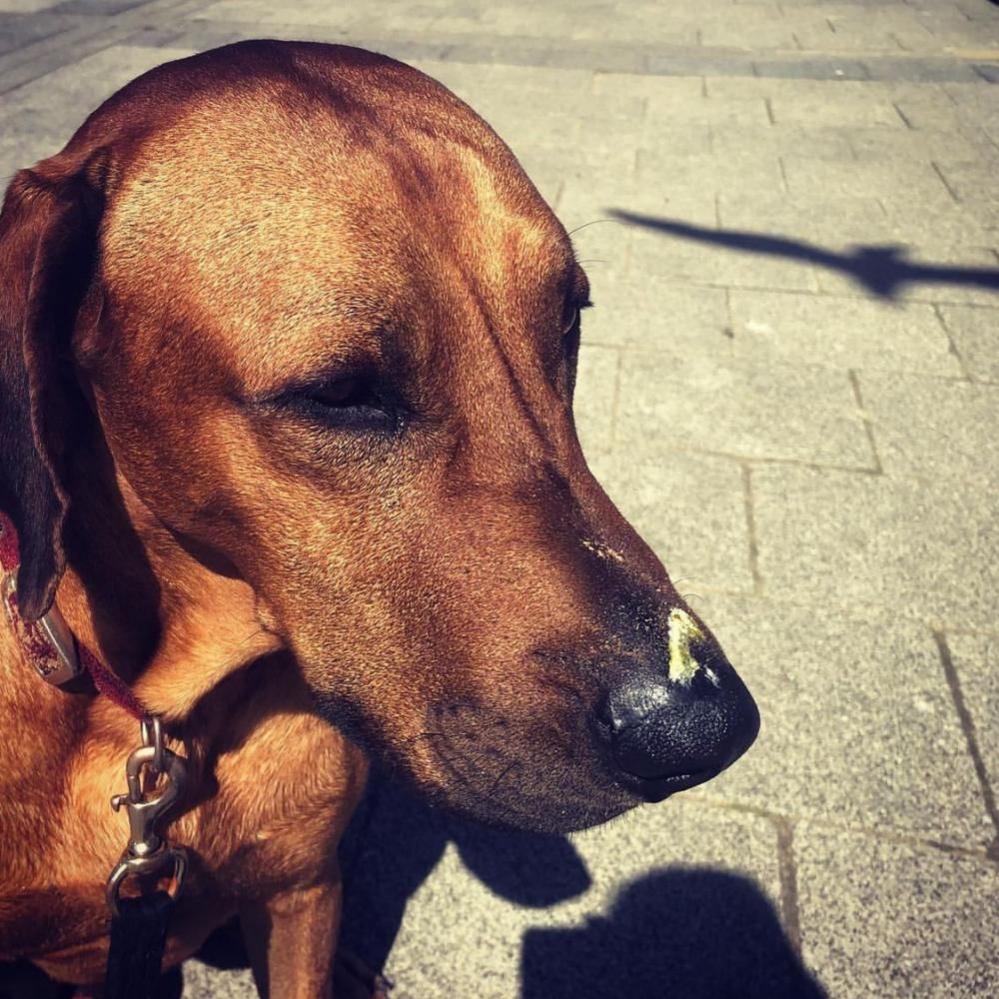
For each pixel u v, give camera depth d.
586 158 1.24
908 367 0.83
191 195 0.27
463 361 0.28
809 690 0.54
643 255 1.00
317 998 0.39
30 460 0.27
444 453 0.28
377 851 0.47
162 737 0.31
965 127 1.36
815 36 1.81
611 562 0.28
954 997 0.42
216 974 0.43
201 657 0.32
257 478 0.28
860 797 0.49
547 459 0.29
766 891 0.46
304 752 0.34
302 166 0.27
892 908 0.45
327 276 0.26
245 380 0.26
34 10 1.94
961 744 0.52
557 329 0.31
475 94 1.46
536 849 0.48
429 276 0.27
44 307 0.27
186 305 0.27
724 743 0.26
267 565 0.30
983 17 1.92
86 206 0.28
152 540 0.31
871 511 0.67
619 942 0.44
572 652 0.27
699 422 0.75
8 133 1.26
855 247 1.03
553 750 0.27
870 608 0.60
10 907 0.32
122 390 0.28
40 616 0.27
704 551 0.63
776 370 0.82
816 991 0.42
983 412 0.77
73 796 0.32
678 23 1.90
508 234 0.29
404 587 0.28
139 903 0.31
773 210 1.11
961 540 0.65
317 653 0.30
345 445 0.28
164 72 0.31
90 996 0.41
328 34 1.75
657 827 0.48
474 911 0.45
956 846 0.47
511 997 0.42
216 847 0.33
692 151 1.27
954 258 1.00
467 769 0.28
